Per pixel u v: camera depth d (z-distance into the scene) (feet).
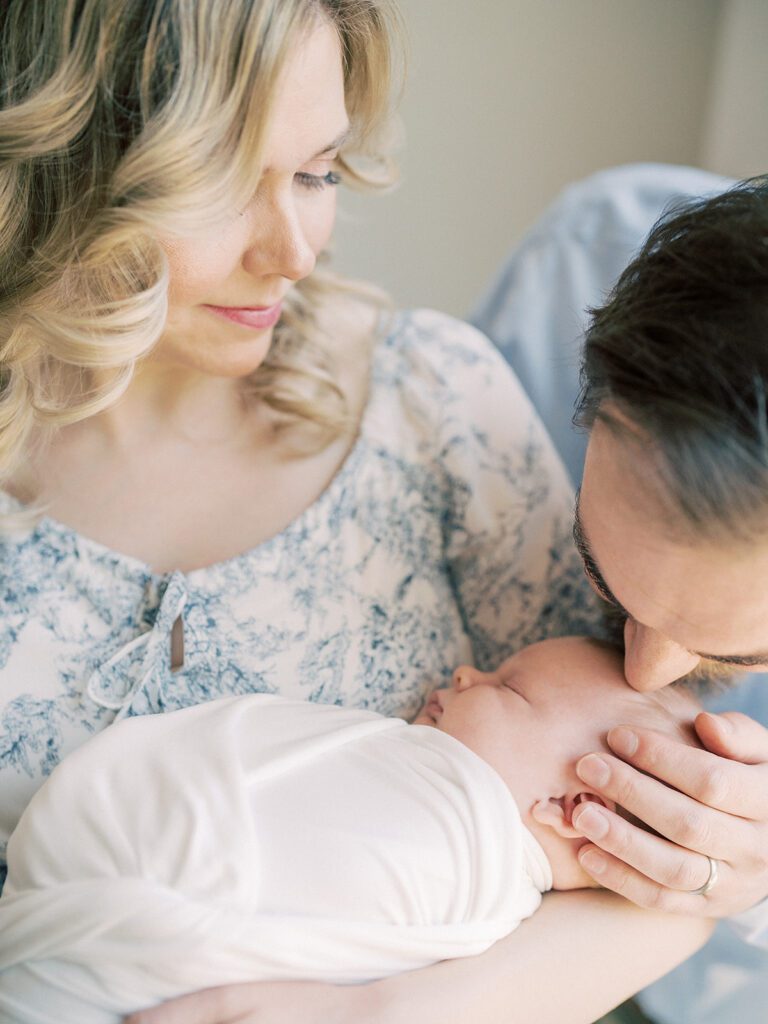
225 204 2.56
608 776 2.86
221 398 3.52
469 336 4.09
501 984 2.72
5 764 3.08
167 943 2.47
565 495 3.96
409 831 2.74
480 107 6.34
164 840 2.57
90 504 3.33
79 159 2.66
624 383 2.11
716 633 2.22
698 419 1.96
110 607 3.20
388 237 6.87
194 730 2.86
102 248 2.60
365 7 2.73
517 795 3.05
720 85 5.70
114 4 2.43
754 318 1.96
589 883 3.13
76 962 2.52
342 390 3.78
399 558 3.64
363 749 2.96
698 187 4.50
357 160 3.52
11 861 2.70
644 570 2.20
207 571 3.30
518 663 3.43
